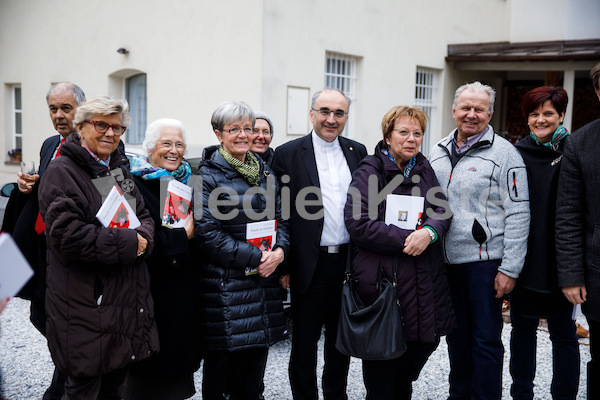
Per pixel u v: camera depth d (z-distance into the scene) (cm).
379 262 298
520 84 1269
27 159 1088
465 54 1099
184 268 295
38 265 306
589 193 272
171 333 292
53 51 1020
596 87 268
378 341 285
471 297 319
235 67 780
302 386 327
